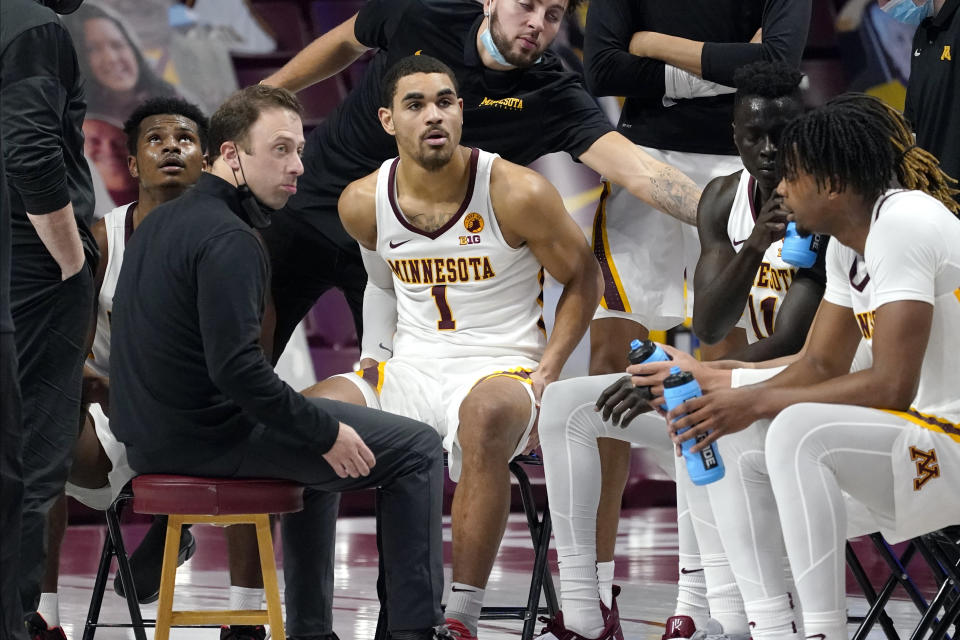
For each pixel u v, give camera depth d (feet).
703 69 42.22
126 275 32.60
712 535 31.63
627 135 45.75
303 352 101.24
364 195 40.04
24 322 34.83
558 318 39.50
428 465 33.60
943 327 28.35
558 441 33.65
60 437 35.45
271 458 31.63
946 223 28.12
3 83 32.91
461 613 33.94
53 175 32.99
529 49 41.93
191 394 31.30
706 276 38.01
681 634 34.32
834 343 30.35
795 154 28.78
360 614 48.78
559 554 34.04
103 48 103.40
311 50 49.60
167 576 31.12
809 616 27.20
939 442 27.61
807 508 27.17
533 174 38.78
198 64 107.14
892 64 110.11
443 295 39.83
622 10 44.29
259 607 39.78
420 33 44.19
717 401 28.94
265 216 33.50
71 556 73.56
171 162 43.29
